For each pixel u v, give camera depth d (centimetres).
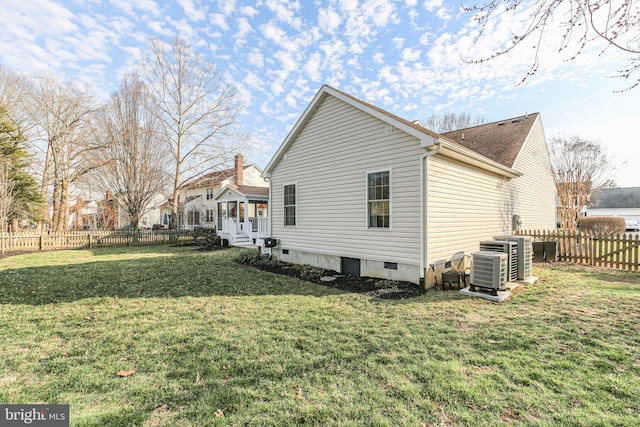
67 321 461
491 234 977
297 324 441
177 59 2330
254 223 1833
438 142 620
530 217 1357
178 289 676
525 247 710
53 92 2445
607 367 298
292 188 1030
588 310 479
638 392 254
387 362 317
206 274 854
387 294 614
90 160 2367
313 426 218
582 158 1797
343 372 297
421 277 659
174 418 230
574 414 227
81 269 938
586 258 981
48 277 809
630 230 2789
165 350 354
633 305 502
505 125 1473
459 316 468
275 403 247
